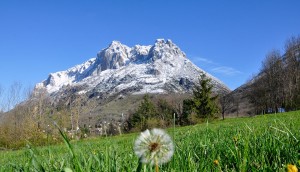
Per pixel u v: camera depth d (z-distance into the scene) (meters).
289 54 100.69
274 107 101.56
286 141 4.19
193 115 89.06
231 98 123.06
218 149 4.30
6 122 49.03
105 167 2.99
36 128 45.91
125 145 8.96
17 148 42.03
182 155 3.52
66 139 2.22
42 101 54.16
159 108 111.25
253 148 4.02
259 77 108.75
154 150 2.00
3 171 3.98
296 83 95.69
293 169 1.84
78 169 2.20
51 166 3.40
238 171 3.22
